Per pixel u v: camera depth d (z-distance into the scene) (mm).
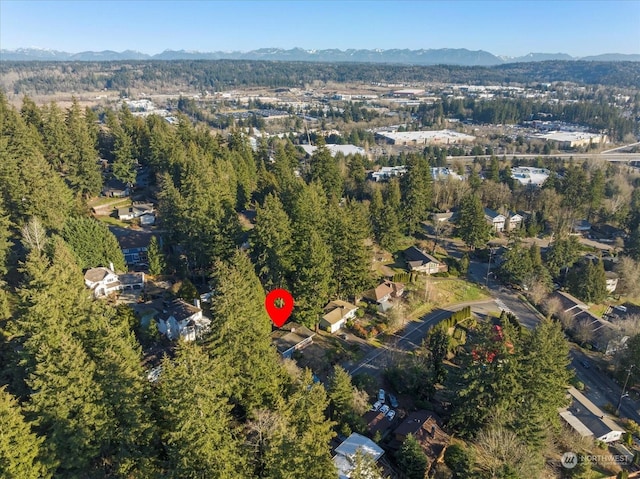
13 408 32969
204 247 69688
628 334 69188
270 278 66625
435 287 83500
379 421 48000
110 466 37312
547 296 83000
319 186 91625
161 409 34750
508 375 44719
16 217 71125
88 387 35531
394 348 63375
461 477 39281
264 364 43406
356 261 69438
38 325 38875
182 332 57281
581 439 50906
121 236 82688
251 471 34031
